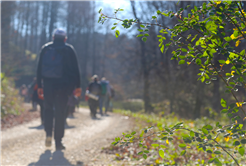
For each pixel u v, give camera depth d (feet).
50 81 16.63
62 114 16.63
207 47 5.66
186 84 47.26
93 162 13.92
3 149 17.06
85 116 42.65
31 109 50.85
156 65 60.29
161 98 58.44
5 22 68.08
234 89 5.83
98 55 177.27
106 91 48.42
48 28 177.68
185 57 6.04
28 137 21.81
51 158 14.87
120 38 67.05
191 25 5.65
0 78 50.55
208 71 5.99
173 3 41.14
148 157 13.80
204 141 5.89
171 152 14.64
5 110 35.27
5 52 66.90
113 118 39.58
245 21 5.45
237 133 5.64
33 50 198.39
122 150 16.05
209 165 10.98
